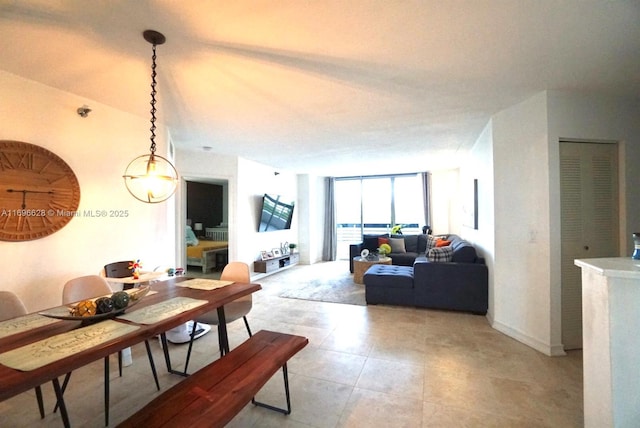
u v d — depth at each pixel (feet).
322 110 9.41
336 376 7.23
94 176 8.52
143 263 9.92
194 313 5.45
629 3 4.64
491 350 8.52
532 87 7.88
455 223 21.68
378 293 12.86
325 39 5.57
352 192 25.68
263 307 12.69
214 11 4.72
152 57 6.09
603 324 4.63
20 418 5.80
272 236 20.38
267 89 7.80
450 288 11.86
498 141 9.83
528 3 4.62
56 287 7.65
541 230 8.39
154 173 6.50
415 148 14.75
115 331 4.47
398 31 5.33
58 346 3.96
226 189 25.57
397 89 7.87
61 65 6.51
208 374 4.89
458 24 5.14
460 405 6.10
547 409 5.95
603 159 8.67
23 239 7.02
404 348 8.71
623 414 4.46
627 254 8.50
